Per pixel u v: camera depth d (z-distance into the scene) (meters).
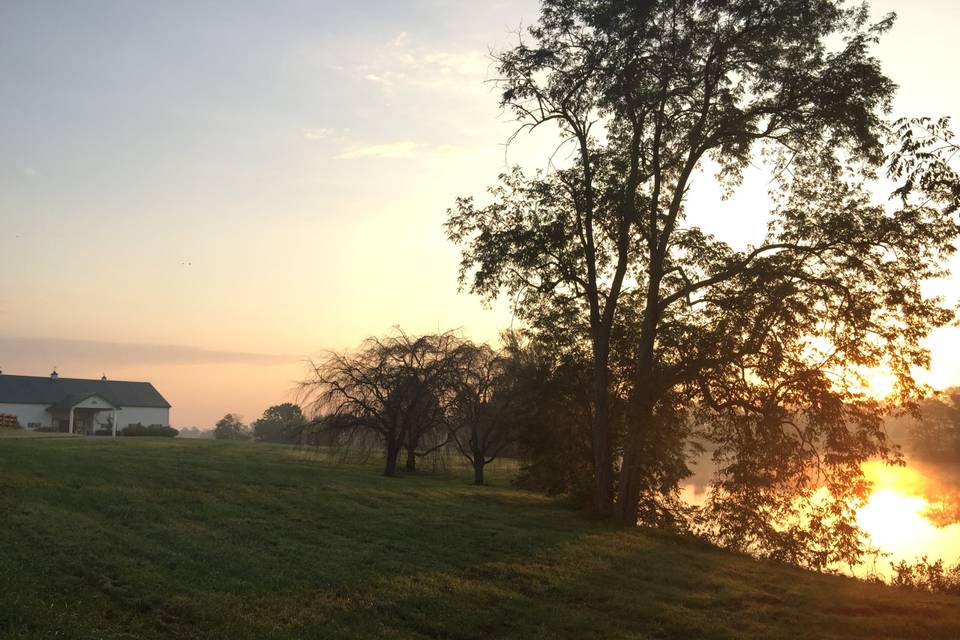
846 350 24.86
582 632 12.73
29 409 94.19
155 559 14.83
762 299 25.00
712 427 28.22
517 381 42.03
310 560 16.34
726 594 16.11
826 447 25.34
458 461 60.66
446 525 22.59
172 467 29.66
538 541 20.83
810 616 14.47
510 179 28.50
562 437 33.94
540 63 26.72
